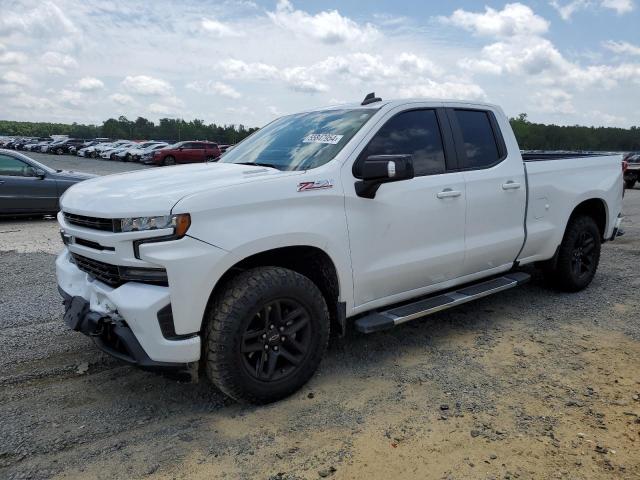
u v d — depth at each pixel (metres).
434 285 4.21
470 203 4.30
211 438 2.95
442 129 4.28
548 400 3.33
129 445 2.88
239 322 3.03
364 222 3.61
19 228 10.25
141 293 2.90
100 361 3.95
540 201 4.98
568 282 5.52
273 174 3.35
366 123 3.84
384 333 4.53
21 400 3.37
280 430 3.02
